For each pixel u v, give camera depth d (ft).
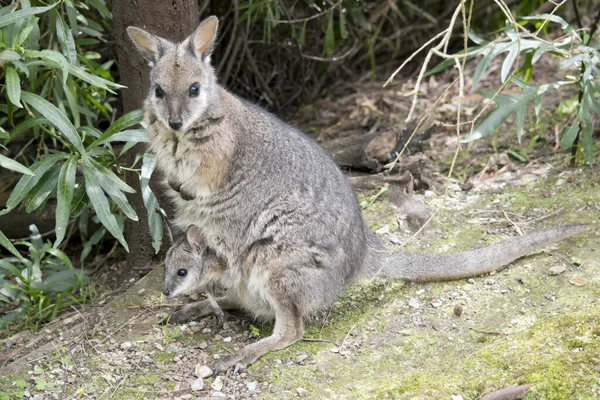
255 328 30.50
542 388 24.43
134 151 35.27
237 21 46.09
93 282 36.78
